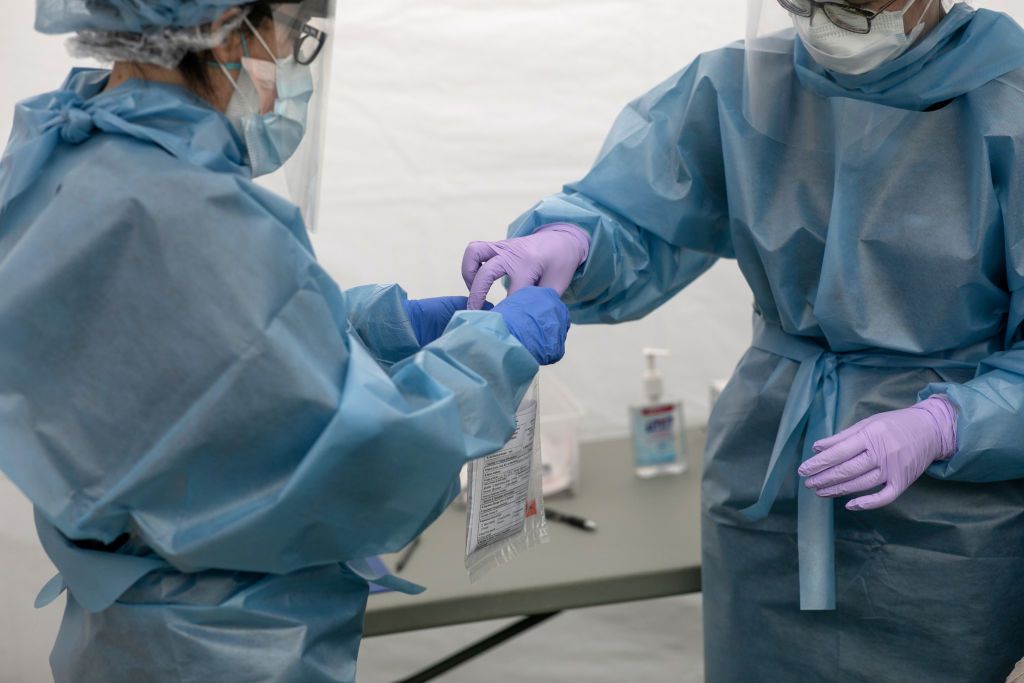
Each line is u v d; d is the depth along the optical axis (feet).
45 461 2.87
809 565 4.37
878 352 4.42
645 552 5.38
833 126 4.23
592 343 7.32
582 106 6.72
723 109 4.52
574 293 4.76
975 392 4.01
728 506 4.90
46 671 6.53
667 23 6.55
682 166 4.71
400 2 6.43
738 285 7.23
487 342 3.22
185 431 2.78
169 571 3.05
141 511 2.88
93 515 2.84
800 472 4.03
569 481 6.19
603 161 4.92
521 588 5.06
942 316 4.18
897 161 4.10
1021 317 4.11
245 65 3.01
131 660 3.07
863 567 4.54
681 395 7.49
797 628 4.80
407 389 3.02
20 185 2.95
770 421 4.75
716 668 5.18
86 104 3.00
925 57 3.87
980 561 4.32
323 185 6.68
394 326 4.02
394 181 6.73
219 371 2.77
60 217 2.80
